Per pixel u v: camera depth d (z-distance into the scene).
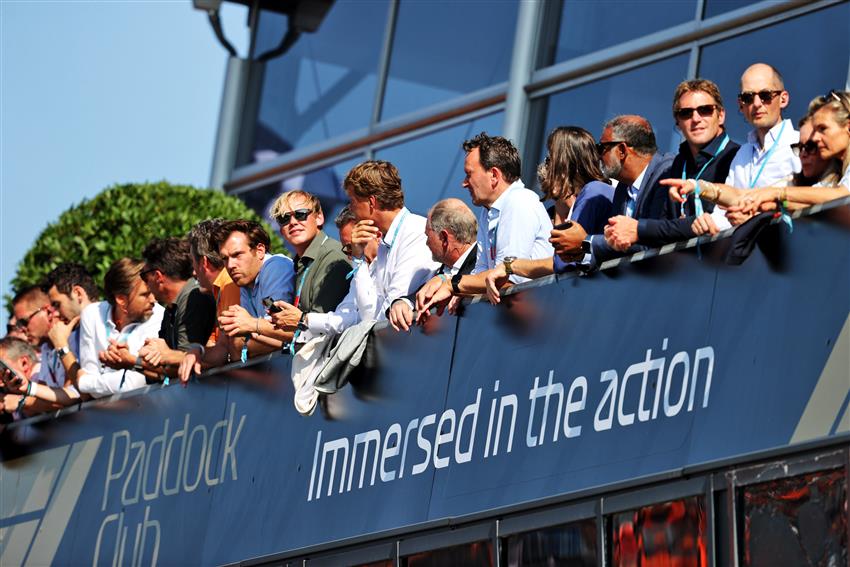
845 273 18.25
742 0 33.97
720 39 34.16
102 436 31.12
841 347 18.06
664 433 19.89
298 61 49.59
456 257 23.89
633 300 20.81
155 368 29.56
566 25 38.94
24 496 32.94
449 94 42.72
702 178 21.89
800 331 18.58
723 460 18.94
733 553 18.64
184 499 28.61
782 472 18.25
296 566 25.52
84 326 31.80
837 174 19.77
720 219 20.88
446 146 42.12
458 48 42.81
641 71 36.19
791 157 21.83
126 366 29.62
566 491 20.97
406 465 23.91
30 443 33.09
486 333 23.06
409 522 23.52
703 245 19.97
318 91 48.31
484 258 23.66
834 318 18.23
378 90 45.44
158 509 29.20
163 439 29.48
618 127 22.58
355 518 24.61
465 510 22.53
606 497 20.36
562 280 21.95
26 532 32.66
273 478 26.61
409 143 43.62
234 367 28.11
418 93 43.94
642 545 19.80
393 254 24.95
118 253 40.69
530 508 21.44
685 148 22.11
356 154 45.81
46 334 34.41
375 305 25.30
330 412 25.69
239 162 50.91
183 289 29.64
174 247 29.69
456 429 23.16
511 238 22.94
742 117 33.16
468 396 23.06
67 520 31.55
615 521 20.19
